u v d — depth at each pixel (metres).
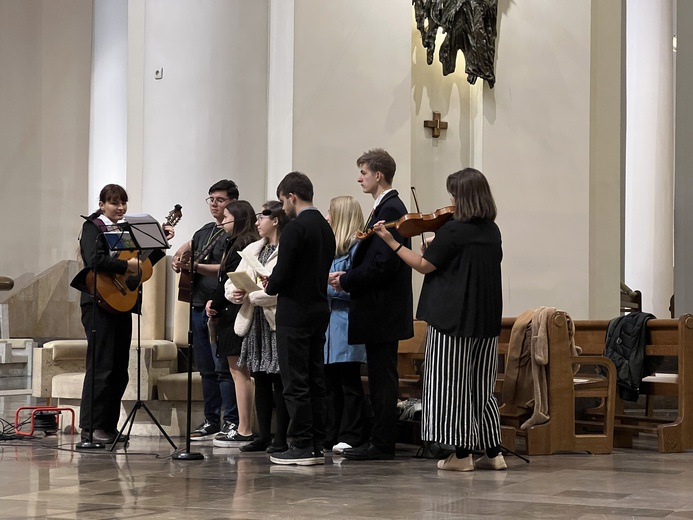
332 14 8.87
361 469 5.82
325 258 5.99
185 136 8.84
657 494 4.92
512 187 9.91
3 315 12.95
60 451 6.54
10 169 14.87
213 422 7.45
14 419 8.45
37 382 7.84
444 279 5.75
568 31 10.18
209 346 7.43
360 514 4.29
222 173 8.77
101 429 6.96
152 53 9.04
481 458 5.96
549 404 6.79
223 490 4.97
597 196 10.33
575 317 10.09
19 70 15.00
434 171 9.81
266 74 8.95
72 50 15.47
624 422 7.98
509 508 4.46
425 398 5.78
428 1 9.62
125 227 6.38
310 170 8.73
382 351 6.25
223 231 7.43
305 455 5.94
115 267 6.76
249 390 6.98
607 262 10.36
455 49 9.75
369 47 9.06
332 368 7.02
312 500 4.66
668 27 15.16
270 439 6.64
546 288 9.99
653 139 15.09
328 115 8.83
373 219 6.33
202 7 8.88
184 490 4.97
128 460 6.13
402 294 6.24
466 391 5.73
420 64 9.78
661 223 14.98
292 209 6.12
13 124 14.93
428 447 6.40
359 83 9.01
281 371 5.94
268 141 8.91
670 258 14.99
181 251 7.56
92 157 15.16
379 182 6.38
